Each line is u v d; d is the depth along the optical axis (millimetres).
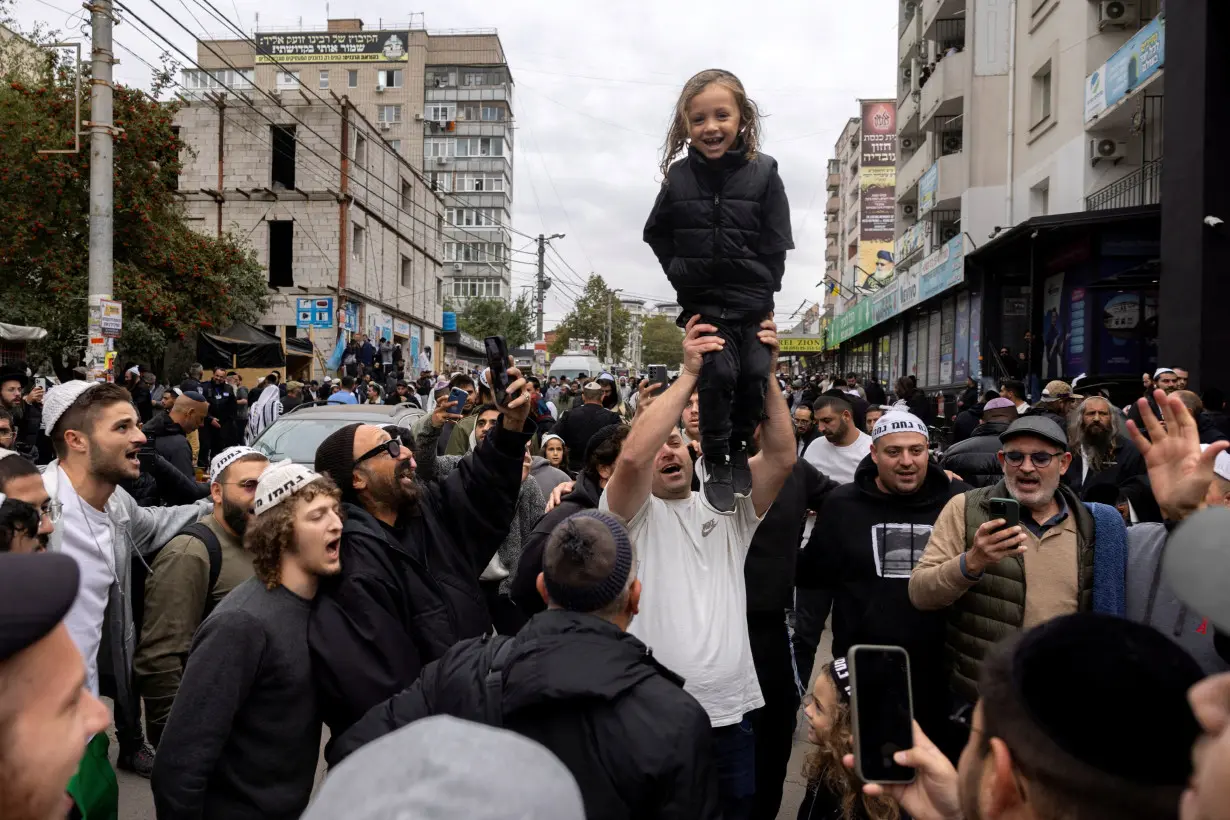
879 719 1924
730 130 2934
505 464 3570
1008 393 10609
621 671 2258
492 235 92062
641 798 2156
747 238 2975
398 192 37719
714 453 3131
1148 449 2676
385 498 3377
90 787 2553
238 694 2758
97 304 12539
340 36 69000
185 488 6328
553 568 2447
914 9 36125
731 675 3242
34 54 21500
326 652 2852
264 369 24500
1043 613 3330
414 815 918
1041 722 1127
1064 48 19953
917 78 32312
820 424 6559
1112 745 1074
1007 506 3170
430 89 92500
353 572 2977
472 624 3459
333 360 31156
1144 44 15664
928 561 3592
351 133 32375
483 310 66000
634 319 108062
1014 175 22891
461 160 92312
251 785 2793
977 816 1252
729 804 3273
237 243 29844
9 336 16062
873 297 33031
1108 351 16469
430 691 2459
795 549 4266
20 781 1247
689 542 3367
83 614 3738
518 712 2258
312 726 2900
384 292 36344
